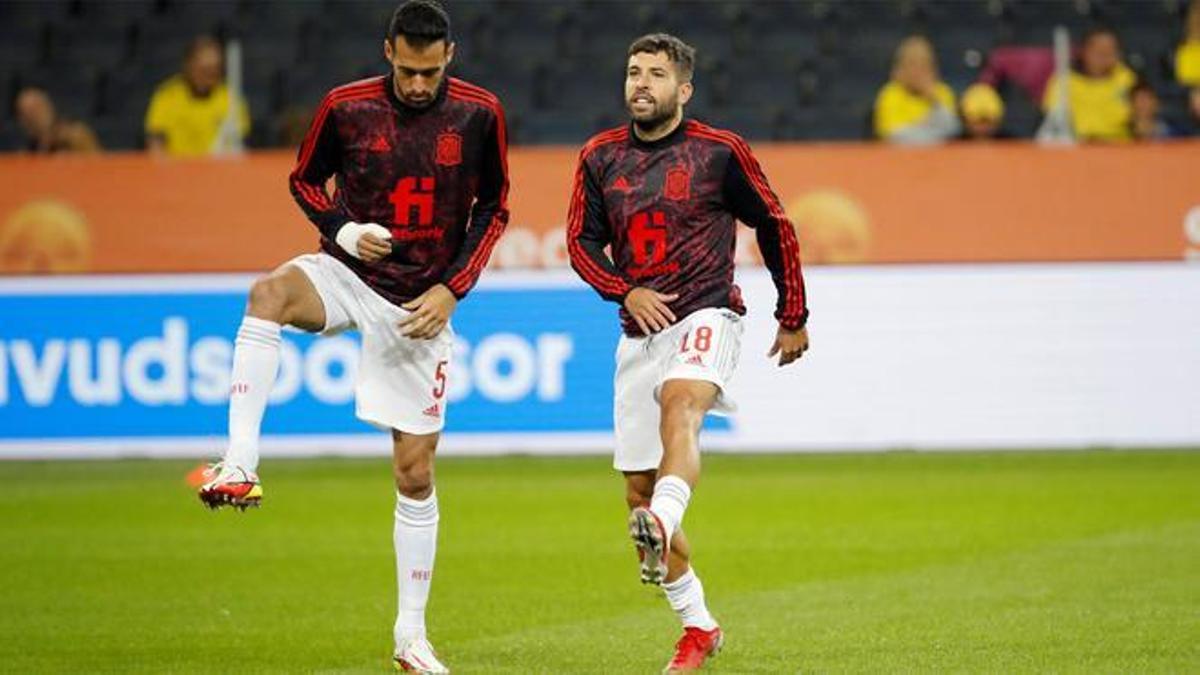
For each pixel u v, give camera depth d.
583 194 23.20
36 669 23.66
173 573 31.81
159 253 47.69
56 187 47.94
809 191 47.25
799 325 23.42
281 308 22.75
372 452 47.22
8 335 47.59
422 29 21.97
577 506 39.97
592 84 58.59
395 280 23.06
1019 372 47.06
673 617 27.44
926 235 47.09
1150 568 31.22
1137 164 47.16
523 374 46.94
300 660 24.23
